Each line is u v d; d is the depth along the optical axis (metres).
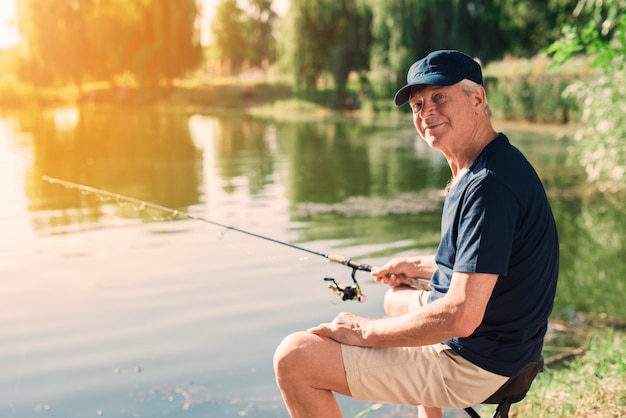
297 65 34.38
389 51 29.27
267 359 4.72
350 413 3.97
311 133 24.19
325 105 37.16
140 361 4.74
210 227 8.93
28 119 33.84
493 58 29.47
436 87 2.36
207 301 5.92
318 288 6.22
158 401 4.13
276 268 6.88
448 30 28.20
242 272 6.76
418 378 2.36
